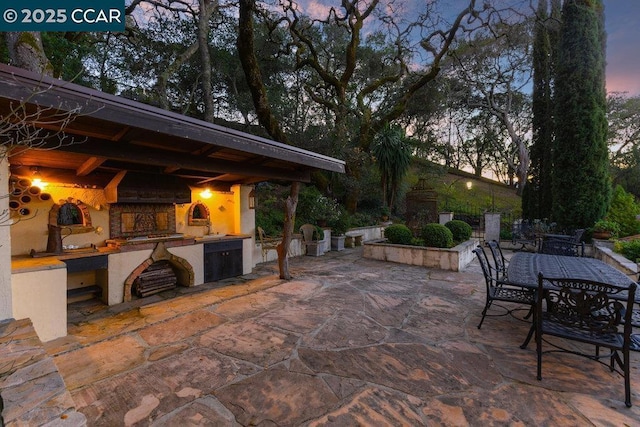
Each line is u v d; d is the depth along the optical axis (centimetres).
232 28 1199
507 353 275
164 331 319
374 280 548
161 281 470
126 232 450
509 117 2122
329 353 272
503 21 1053
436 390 218
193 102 1296
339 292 470
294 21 1008
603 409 197
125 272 420
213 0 960
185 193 464
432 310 390
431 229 691
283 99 1342
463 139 2561
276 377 233
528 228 964
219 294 455
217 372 239
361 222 1160
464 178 2372
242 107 1280
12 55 422
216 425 180
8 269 239
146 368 245
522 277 300
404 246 706
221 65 1228
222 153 375
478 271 627
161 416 187
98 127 253
